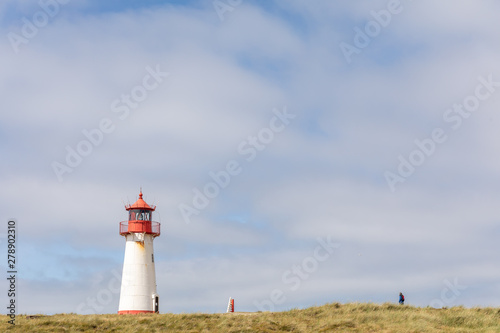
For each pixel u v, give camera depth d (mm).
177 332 44750
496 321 49938
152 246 65250
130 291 63250
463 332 46094
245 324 46750
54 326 46375
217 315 50531
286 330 45844
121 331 45219
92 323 47469
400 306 54031
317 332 45250
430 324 48094
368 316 49719
